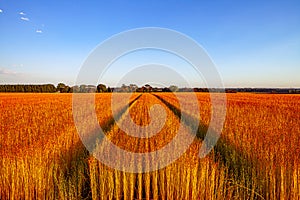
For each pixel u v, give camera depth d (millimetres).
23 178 6152
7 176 6176
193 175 5863
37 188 6098
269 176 6512
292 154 7438
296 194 5645
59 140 9297
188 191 5781
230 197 5953
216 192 5996
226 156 8742
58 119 15820
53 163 7129
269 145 8594
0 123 14281
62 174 6977
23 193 6109
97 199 6195
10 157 7043
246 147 8688
